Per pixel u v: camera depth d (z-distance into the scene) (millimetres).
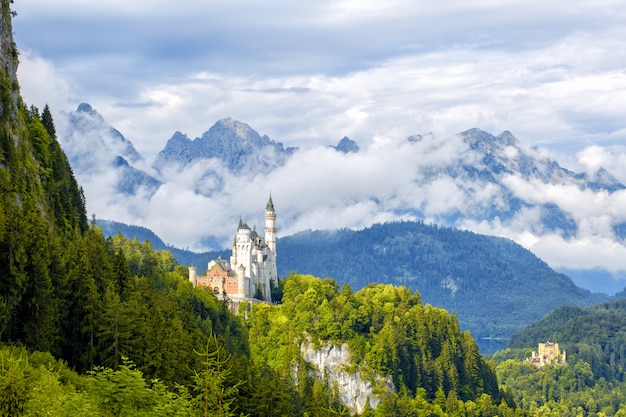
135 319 184125
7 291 167875
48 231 194750
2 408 99188
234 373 196500
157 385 126938
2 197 187375
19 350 157375
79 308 184625
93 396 124438
